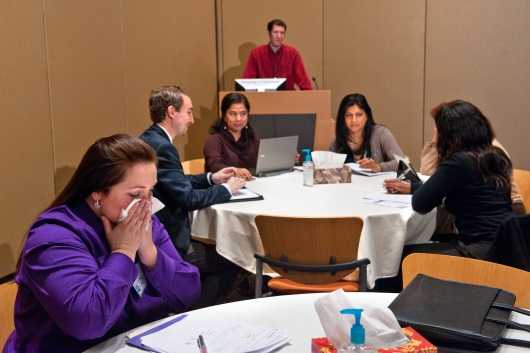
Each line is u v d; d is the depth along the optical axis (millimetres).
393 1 5750
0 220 3615
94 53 4426
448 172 2648
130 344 1366
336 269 2445
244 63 6203
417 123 5863
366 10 5836
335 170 3420
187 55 5660
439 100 5766
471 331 1267
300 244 2459
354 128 3986
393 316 1231
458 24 5605
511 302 1419
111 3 4598
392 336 1193
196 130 5902
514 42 5492
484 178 2627
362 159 3848
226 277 3172
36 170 3898
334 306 1226
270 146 3598
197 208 2875
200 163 4266
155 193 2871
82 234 1436
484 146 2672
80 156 4320
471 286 1495
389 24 5793
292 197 3064
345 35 5934
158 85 5230
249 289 3412
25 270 1392
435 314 1346
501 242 2270
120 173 1433
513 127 5609
